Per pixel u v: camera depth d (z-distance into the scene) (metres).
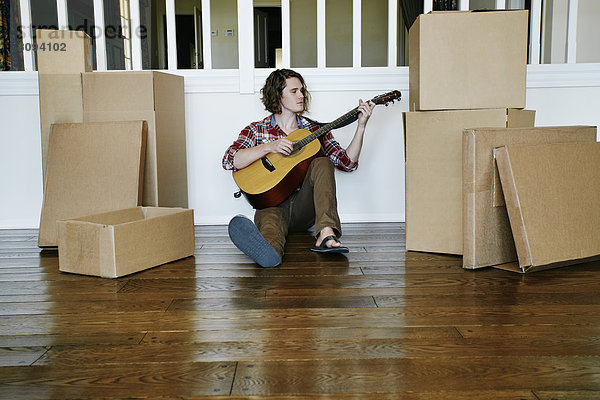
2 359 1.15
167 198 2.55
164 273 1.86
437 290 1.62
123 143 2.33
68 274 1.88
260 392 1.00
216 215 2.93
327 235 2.07
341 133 2.85
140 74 2.38
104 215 2.07
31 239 2.59
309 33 7.02
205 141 2.87
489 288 1.64
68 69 2.43
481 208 1.83
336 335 1.27
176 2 7.55
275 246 1.99
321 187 2.17
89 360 1.14
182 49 7.73
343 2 6.90
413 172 2.13
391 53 2.85
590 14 4.03
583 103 2.83
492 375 1.06
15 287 1.71
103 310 1.47
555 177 1.83
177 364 1.12
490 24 1.96
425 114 2.06
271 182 2.26
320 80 2.82
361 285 1.68
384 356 1.15
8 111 2.84
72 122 2.43
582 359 1.13
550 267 1.85
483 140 1.81
